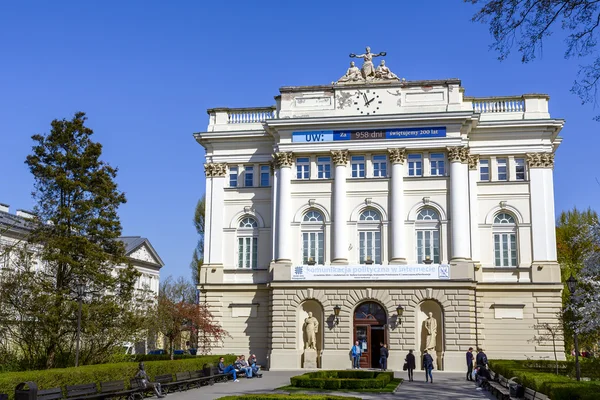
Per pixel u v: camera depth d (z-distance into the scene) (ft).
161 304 202.18
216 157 203.82
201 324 188.96
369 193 188.75
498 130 192.24
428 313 178.50
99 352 146.20
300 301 182.70
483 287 185.37
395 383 133.08
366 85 192.75
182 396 114.52
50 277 145.59
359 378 136.77
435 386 133.59
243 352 192.03
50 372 98.53
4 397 81.51
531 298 183.73
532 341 181.47
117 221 152.35
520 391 103.65
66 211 145.28
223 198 201.57
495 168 192.44
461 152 184.96
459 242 180.55
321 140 191.42
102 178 151.53
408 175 188.85
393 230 184.75
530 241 187.21
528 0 66.03
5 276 143.43
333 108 193.26
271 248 195.72
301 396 96.89
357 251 187.32
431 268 178.81
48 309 137.59
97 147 152.25
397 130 188.65
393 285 179.32
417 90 190.70
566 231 231.91
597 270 121.80
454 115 184.24
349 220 188.55
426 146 186.80
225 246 199.21
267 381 146.51
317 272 183.21
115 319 149.18
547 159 189.67
